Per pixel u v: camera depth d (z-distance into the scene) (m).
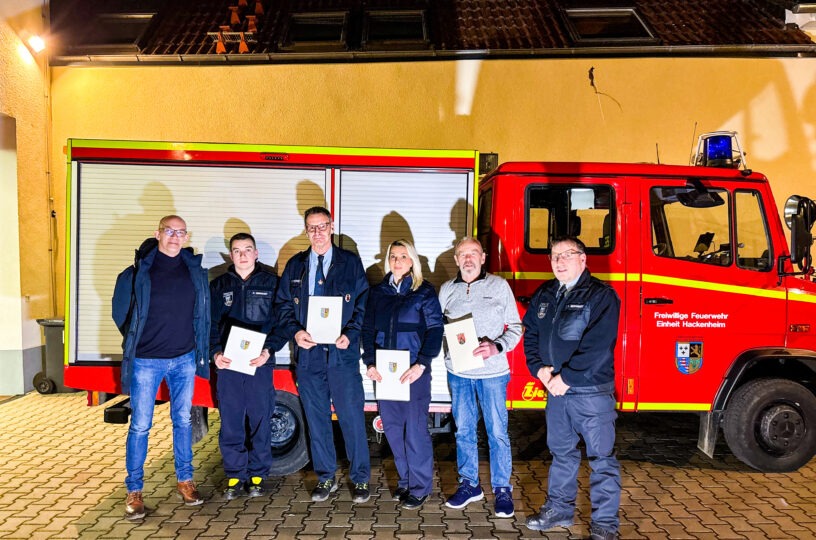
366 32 8.06
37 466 4.59
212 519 3.74
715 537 3.53
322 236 3.86
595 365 3.34
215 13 8.55
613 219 4.49
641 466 4.75
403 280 3.88
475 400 3.90
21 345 6.68
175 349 3.82
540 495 4.17
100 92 7.62
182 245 3.96
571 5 8.45
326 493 3.99
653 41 7.58
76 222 4.28
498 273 4.48
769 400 4.51
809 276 4.98
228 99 7.68
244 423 4.11
